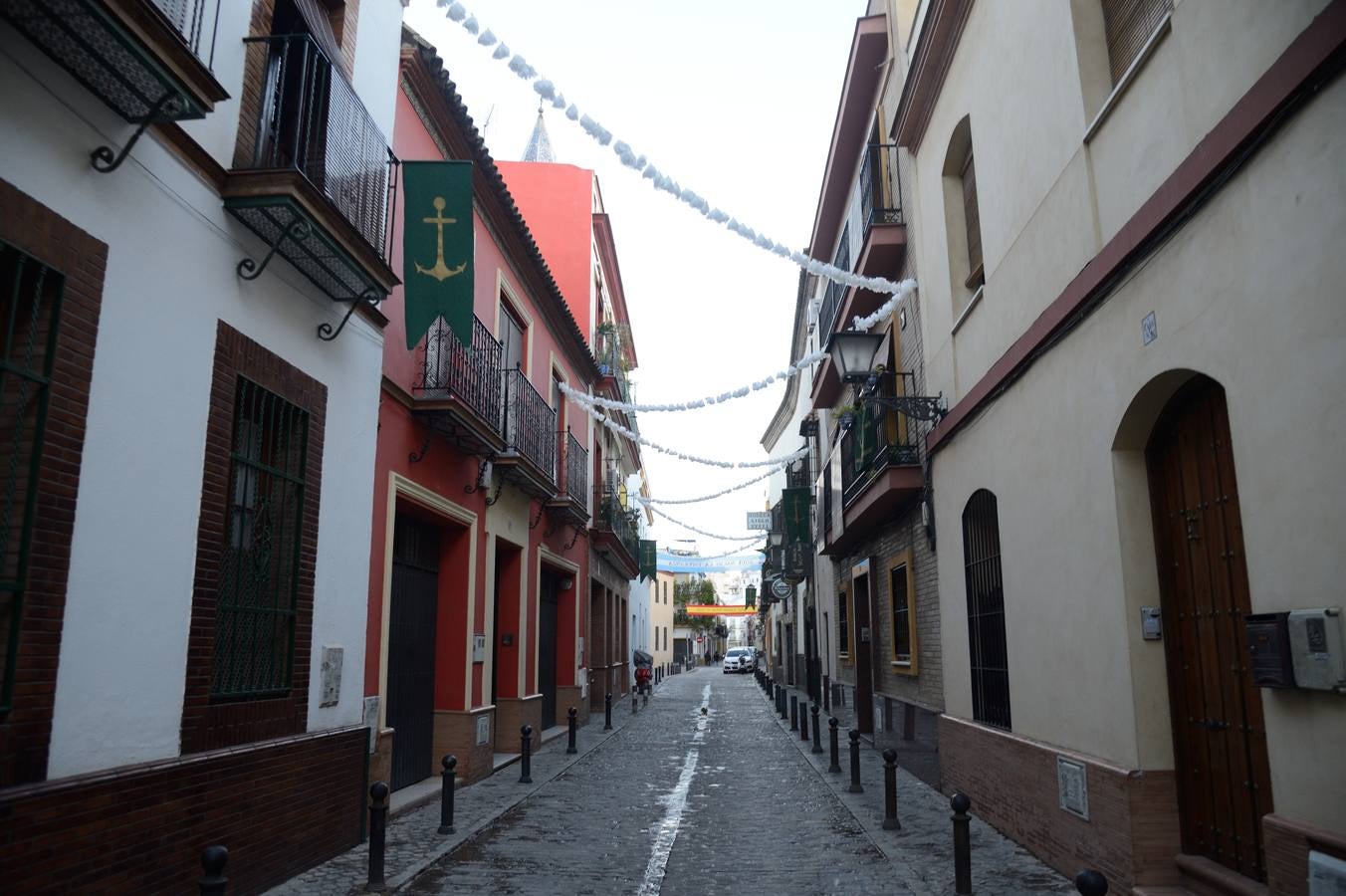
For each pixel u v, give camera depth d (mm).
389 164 8750
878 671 15492
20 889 4180
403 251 9508
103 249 4941
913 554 12578
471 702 12102
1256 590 4535
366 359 8453
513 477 13719
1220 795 5441
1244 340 4617
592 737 18188
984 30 8945
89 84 4750
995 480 8711
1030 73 7707
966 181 10414
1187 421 5805
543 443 15125
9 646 4277
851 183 16109
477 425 10969
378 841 6500
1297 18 4195
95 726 4781
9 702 4246
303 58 7043
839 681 21234
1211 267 4918
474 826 8859
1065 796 6871
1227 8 4805
